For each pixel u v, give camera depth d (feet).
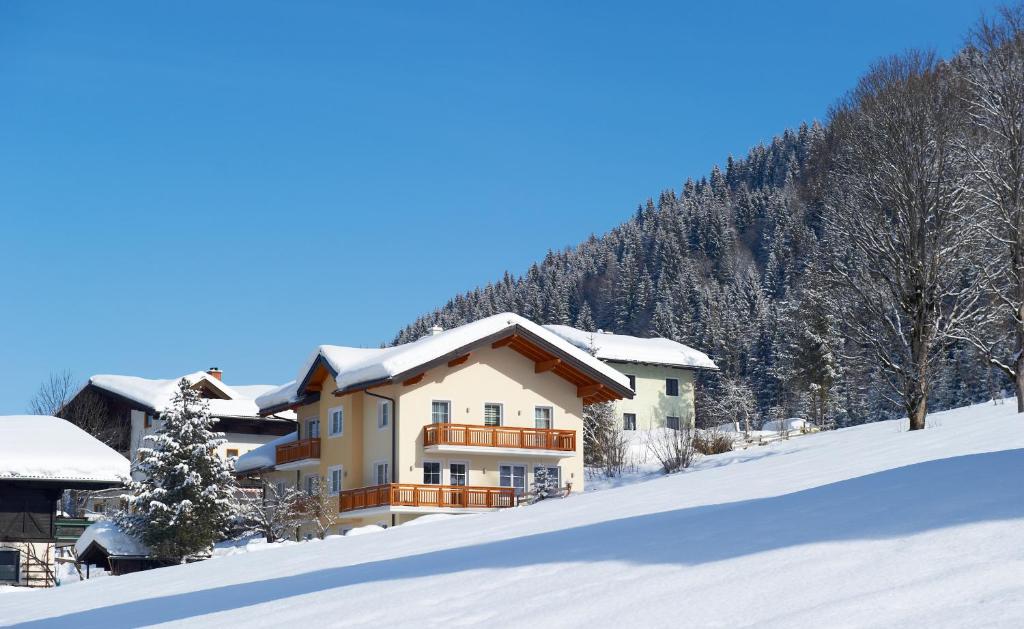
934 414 170.30
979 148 145.28
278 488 184.96
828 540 29.40
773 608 22.82
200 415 145.48
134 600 47.96
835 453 87.40
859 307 148.56
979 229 141.79
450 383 157.99
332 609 31.83
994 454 43.14
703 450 182.09
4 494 130.00
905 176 141.38
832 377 276.82
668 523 40.83
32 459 129.29
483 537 54.95
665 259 597.11
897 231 142.82
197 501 139.95
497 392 161.07
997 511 29.04
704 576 27.35
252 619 32.35
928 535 27.48
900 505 33.50
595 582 29.22
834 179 154.61
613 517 53.98
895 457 74.33
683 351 272.51
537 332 159.84
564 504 73.20
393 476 152.87
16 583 128.47
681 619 23.20
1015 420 96.73
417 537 63.72
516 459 160.76
